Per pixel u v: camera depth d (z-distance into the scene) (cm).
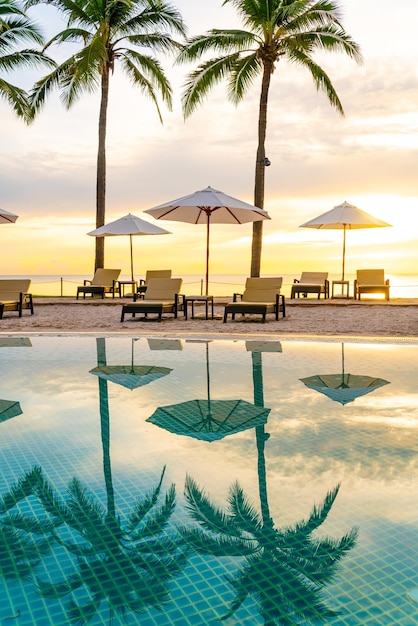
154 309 1059
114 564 213
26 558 218
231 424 406
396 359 672
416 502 270
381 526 244
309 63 1599
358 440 369
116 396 493
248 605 186
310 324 1016
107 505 267
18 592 195
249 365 637
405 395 495
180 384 541
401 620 178
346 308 1345
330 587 197
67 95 1762
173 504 268
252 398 486
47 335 861
